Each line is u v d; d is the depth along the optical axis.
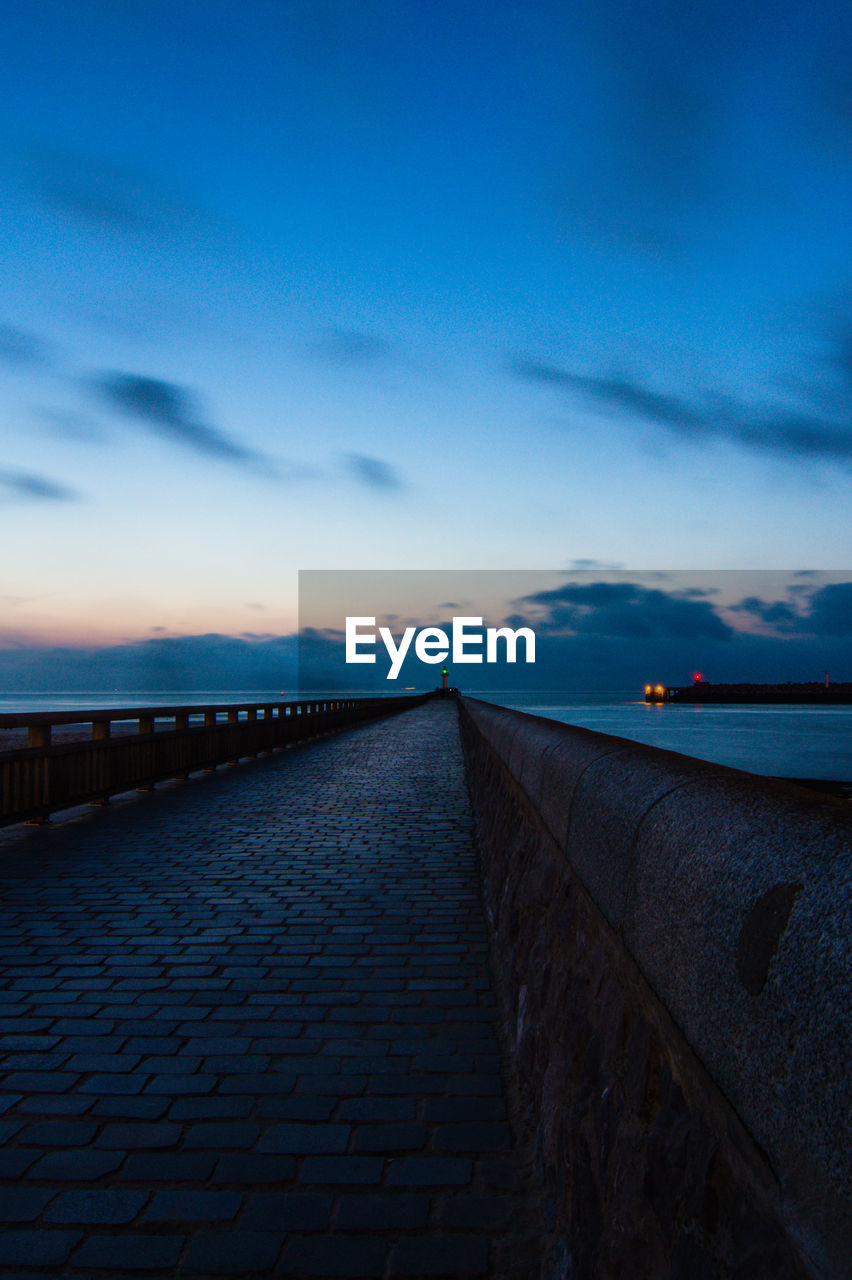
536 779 3.64
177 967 4.93
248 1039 3.92
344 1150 2.94
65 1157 2.91
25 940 5.42
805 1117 0.89
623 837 1.86
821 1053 0.87
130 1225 2.53
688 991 1.32
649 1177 1.46
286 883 6.97
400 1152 2.92
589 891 2.22
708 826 1.40
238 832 9.39
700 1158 1.23
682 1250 1.25
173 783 14.12
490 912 5.64
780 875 1.08
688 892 1.38
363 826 9.80
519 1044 3.43
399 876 7.25
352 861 7.84
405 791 13.12
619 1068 1.79
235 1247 2.43
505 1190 2.68
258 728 19.86
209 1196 2.67
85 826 9.75
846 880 0.94
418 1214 2.56
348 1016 4.20
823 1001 0.88
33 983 4.66
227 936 5.54
